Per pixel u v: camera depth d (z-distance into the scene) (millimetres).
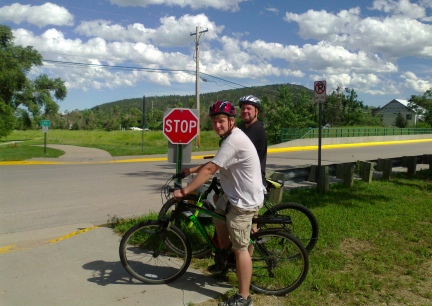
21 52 43781
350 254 4945
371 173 10117
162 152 23109
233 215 3490
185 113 5215
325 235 5477
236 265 3568
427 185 9758
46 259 4645
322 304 3703
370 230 5828
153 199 8945
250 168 3438
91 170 14680
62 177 12586
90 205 8258
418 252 5082
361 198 8008
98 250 4938
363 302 3748
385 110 87375
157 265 4348
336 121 68438
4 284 3963
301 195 8156
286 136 34062
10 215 7332
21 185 10875
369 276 4316
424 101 72062
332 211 6816
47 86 51906
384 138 41188
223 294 3783
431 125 67000
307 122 49969
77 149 25281
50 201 8656
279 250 4027
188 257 4023
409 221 6328
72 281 4047
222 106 3473
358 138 37719
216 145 34344
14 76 41844
